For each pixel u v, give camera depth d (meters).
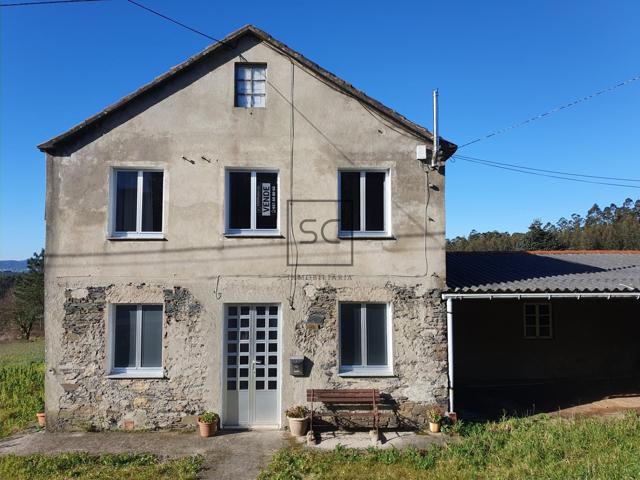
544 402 12.47
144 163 10.34
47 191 10.21
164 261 10.22
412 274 10.47
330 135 10.62
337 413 10.00
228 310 10.42
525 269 13.59
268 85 10.62
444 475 7.43
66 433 9.81
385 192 10.76
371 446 8.89
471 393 13.54
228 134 10.50
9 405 12.16
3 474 7.70
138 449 8.89
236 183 10.64
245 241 10.37
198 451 8.79
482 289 10.45
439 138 10.46
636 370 15.58
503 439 8.95
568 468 7.28
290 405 10.10
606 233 56.62
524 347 15.26
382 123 10.70
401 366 10.24
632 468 6.96
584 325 15.48
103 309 10.09
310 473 7.68
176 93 10.51
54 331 10.01
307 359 10.20
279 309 10.45
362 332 10.51
